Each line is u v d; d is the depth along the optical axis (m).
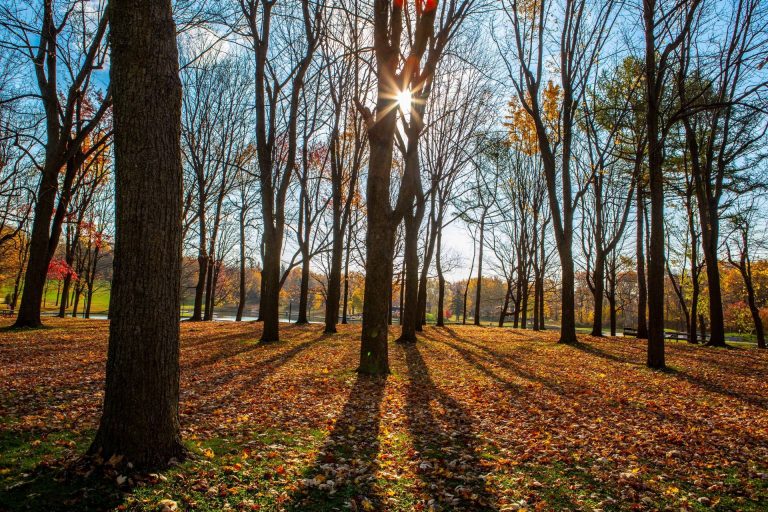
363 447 5.71
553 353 15.27
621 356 14.55
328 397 8.23
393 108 10.21
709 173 19.88
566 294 18.14
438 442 6.00
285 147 23.41
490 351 15.73
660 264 12.17
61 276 30.48
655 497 4.44
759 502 4.32
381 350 10.59
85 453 4.37
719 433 6.42
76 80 16.83
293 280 80.75
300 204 25.33
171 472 4.27
